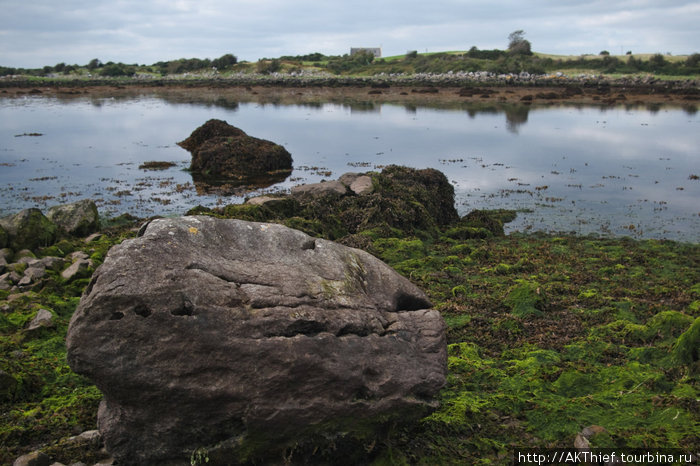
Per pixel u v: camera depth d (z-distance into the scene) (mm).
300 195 17125
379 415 5113
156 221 5336
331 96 69250
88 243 13883
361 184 17641
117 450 4695
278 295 5094
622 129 38531
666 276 12234
